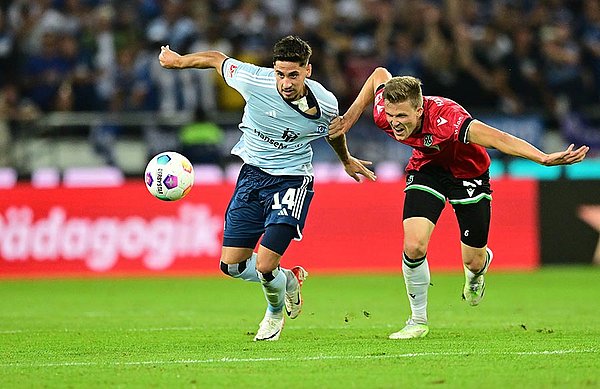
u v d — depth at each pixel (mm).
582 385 22078
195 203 61594
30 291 52688
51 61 71125
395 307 43438
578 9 79312
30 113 66812
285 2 77188
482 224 32344
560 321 37250
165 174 30812
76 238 61406
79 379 23531
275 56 28406
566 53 74062
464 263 33750
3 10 73500
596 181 63281
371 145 65438
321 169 65188
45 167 64938
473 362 25516
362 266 62000
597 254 63406
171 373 24156
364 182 62219
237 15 74938
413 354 27078
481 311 41469
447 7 74875
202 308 44031
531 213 62844
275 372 24109
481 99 72188
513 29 75125
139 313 41906
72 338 32781
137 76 69812
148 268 61375
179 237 61469
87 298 48906
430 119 29391
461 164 31312
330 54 72000
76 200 61562
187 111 68938
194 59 30922
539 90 73000
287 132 29719
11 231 61344
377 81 30984
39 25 72750
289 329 34844
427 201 30641
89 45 72125
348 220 62156
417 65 72125
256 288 53812
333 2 76750
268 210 30297
